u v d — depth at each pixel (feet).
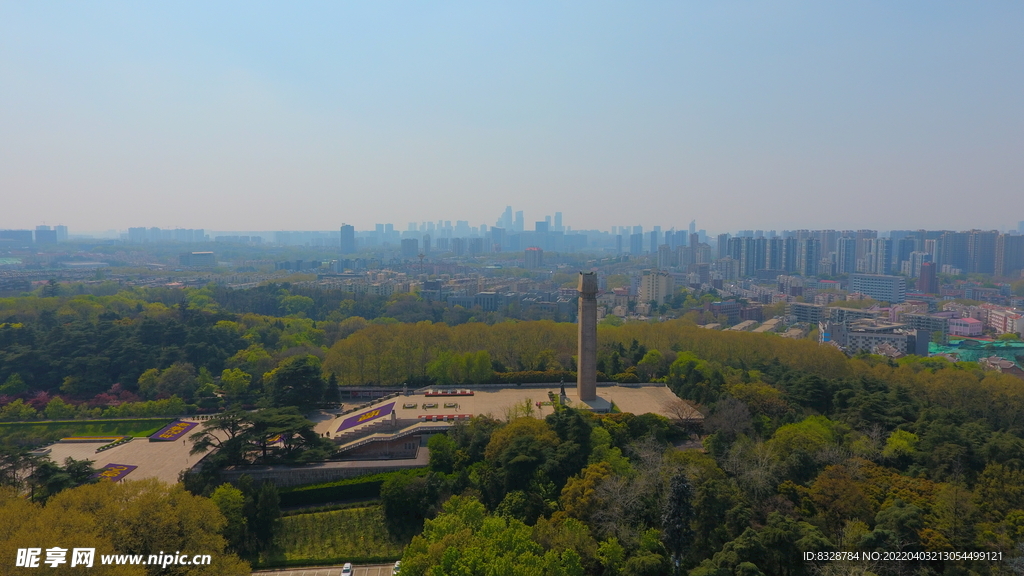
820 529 385.50
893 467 492.95
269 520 445.78
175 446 617.62
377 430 594.24
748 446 486.79
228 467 525.75
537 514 420.36
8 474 480.23
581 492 412.36
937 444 498.28
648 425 555.28
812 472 456.04
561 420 516.32
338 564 428.15
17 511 326.65
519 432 493.77
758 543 347.97
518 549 336.90
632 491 400.47
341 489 502.38
